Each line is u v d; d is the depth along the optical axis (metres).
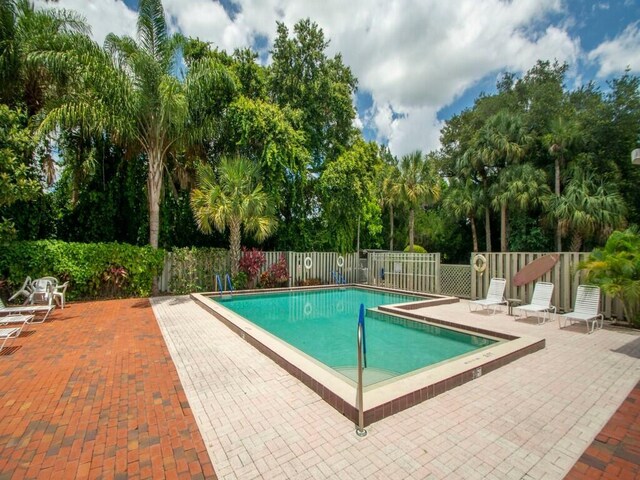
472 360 4.45
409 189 19.70
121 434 2.95
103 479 2.37
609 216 15.65
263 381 4.11
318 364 4.32
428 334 7.30
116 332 6.50
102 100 9.97
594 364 4.72
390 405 3.23
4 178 7.36
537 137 19.92
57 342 5.80
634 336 6.26
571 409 3.39
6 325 6.96
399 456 2.61
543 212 18.78
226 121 13.62
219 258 13.24
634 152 6.03
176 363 4.76
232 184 12.00
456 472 2.42
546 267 8.84
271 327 8.09
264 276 13.93
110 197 12.80
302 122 16.56
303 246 16.77
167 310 8.82
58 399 3.63
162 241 13.65
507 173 18.98
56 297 9.10
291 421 3.15
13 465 2.53
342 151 18.14
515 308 8.43
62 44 9.41
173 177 13.99
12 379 4.18
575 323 7.38
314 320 8.88
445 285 12.45
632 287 6.28
